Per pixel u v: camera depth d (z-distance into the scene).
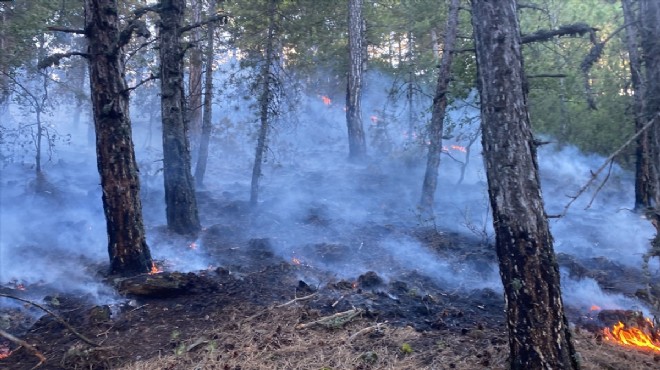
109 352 5.79
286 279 8.08
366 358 5.35
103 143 7.88
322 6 16.83
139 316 6.71
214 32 14.97
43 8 12.91
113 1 7.80
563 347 4.47
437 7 15.52
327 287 7.69
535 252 4.46
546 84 12.27
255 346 5.74
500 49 4.53
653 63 6.55
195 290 7.37
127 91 7.95
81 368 5.48
